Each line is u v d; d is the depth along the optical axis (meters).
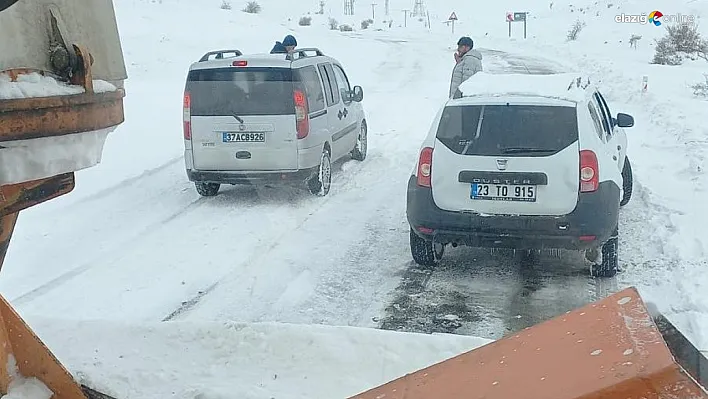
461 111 5.60
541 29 38.31
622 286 5.27
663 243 6.11
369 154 11.16
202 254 6.21
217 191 8.76
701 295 4.85
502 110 5.48
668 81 18.55
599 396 1.36
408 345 3.22
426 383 1.95
